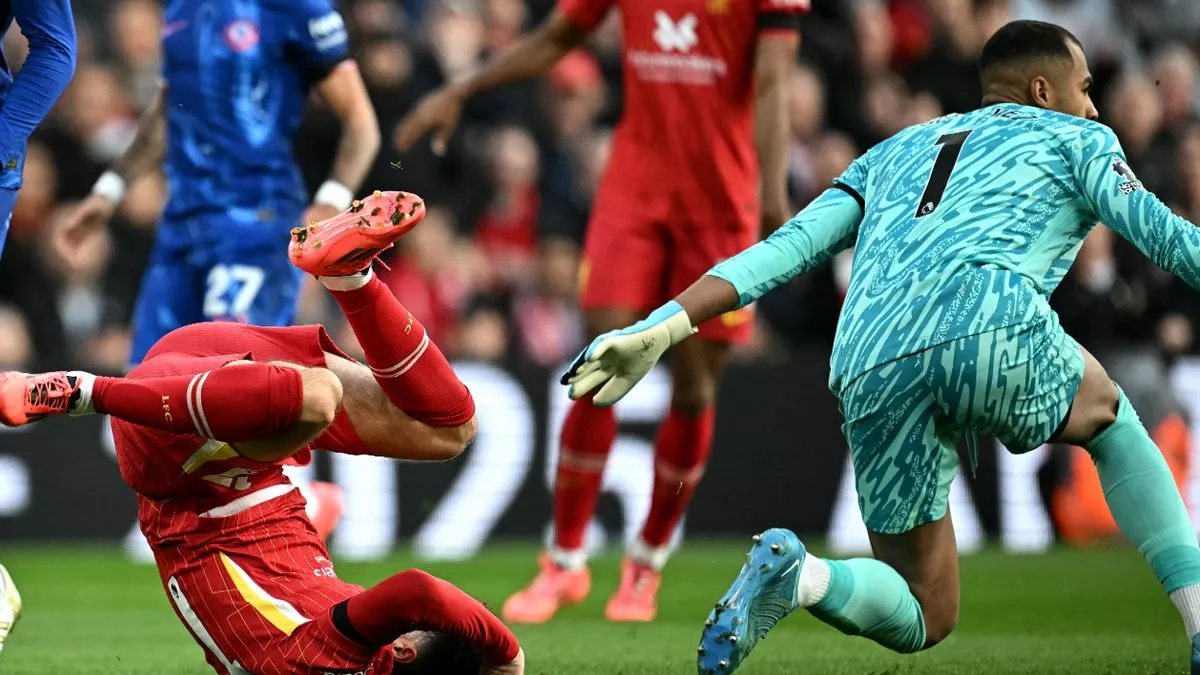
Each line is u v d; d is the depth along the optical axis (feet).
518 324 138.72
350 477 114.32
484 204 141.90
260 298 77.82
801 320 133.80
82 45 141.79
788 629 73.67
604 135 149.89
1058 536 123.54
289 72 78.74
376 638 41.55
